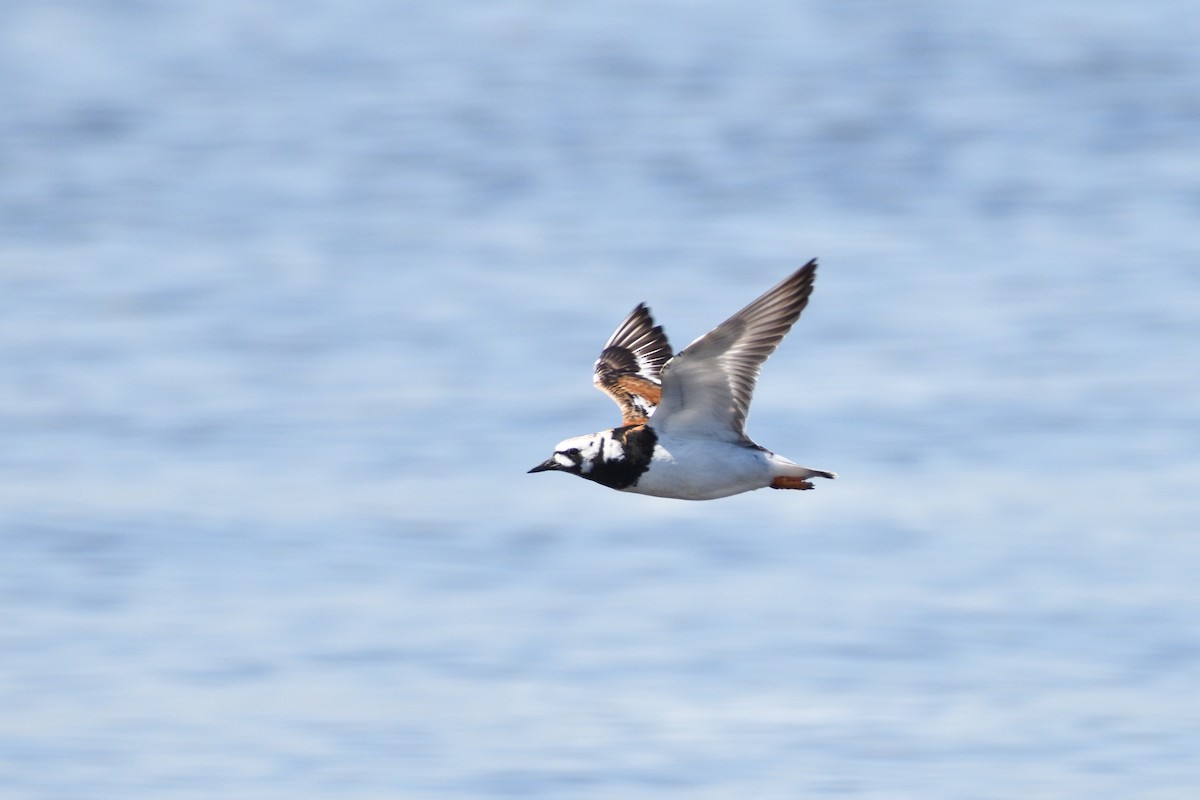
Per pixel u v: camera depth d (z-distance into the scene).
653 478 11.04
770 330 10.77
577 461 11.09
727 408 10.92
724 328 10.47
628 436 11.06
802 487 10.97
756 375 10.80
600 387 12.84
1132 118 43.62
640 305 13.56
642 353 13.27
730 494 11.12
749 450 10.93
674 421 11.06
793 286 10.77
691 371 10.75
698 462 10.90
